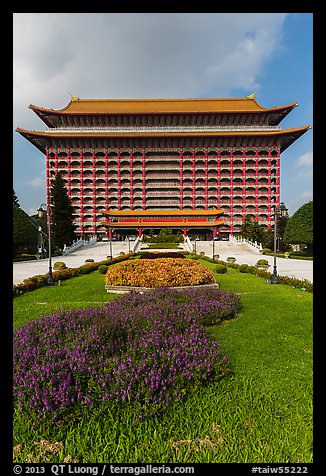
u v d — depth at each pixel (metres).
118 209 93.94
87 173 95.44
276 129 94.81
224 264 39.41
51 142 93.62
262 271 28.75
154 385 5.77
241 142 95.19
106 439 5.04
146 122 97.94
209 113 94.62
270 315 13.40
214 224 75.00
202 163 95.69
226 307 12.31
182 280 18.12
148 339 7.28
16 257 52.72
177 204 94.50
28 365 6.25
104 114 94.12
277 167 94.94
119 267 20.08
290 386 6.98
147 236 80.12
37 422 5.22
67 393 5.44
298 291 20.48
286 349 9.52
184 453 4.79
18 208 58.41
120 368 5.96
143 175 94.81
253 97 105.62
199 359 6.96
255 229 76.25
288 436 5.19
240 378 7.37
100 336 7.55
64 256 58.19
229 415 5.74
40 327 8.27
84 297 18.78
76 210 93.56
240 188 95.62
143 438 5.10
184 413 5.73
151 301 12.35
